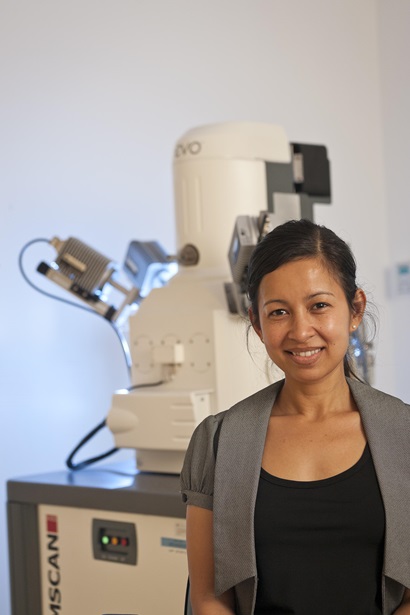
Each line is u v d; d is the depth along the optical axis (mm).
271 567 1196
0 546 2863
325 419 1258
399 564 1162
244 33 3518
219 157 2227
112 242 3158
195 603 1283
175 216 2332
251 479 1219
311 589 1184
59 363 3033
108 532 2051
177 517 1927
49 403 3002
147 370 2219
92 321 3131
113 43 3152
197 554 1287
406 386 3936
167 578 1962
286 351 1230
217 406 2096
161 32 3279
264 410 1288
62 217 3033
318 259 1217
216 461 1258
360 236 3943
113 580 2047
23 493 2178
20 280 2932
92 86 3102
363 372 2213
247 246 2020
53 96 3002
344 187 3873
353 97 3926
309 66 3746
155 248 2359
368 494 1180
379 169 3996
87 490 2062
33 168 2953
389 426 1224
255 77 3555
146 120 3248
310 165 2424
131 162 3213
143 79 3236
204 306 2145
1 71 2871
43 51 2975
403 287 3941
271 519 1193
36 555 2172
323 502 1183
